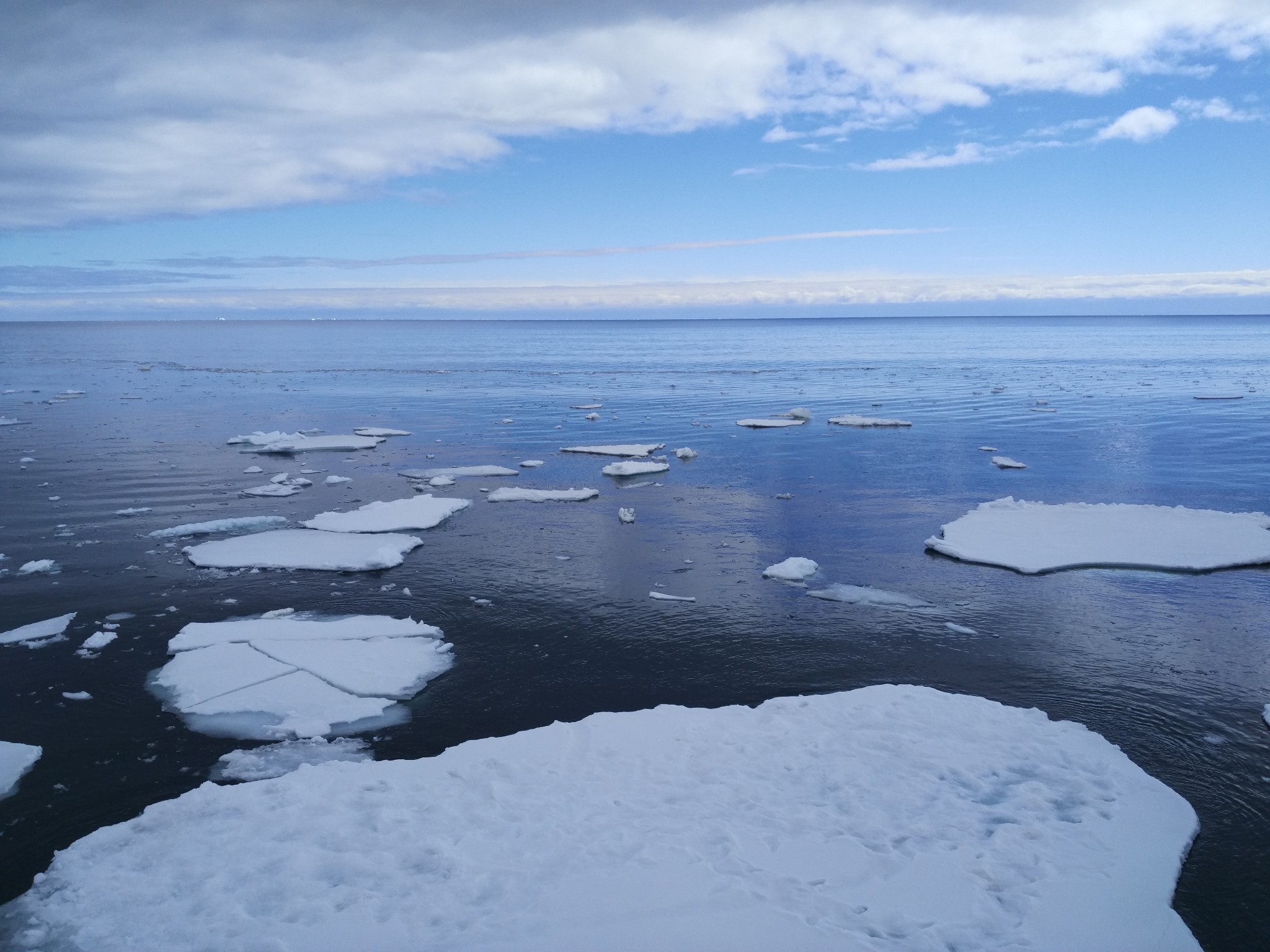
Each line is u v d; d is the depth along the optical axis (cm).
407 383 5550
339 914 629
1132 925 632
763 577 1553
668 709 997
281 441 3081
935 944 601
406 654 1195
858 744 905
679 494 2258
